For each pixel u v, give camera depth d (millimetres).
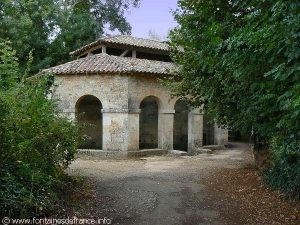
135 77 17594
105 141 17516
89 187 9617
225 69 7301
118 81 17406
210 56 7281
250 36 5051
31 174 6512
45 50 25859
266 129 7777
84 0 29719
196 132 20031
